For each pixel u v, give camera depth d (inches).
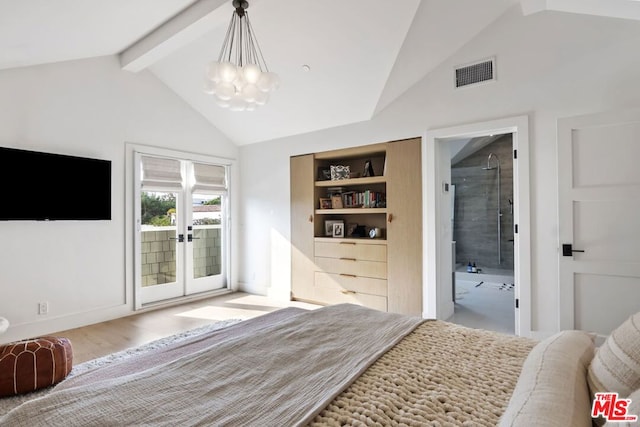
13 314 122.4
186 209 181.8
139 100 160.6
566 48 108.2
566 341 45.1
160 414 36.9
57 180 131.6
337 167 172.9
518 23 116.3
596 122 98.2
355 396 40.3
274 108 167.3
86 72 141.9
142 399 39.9
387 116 148.6
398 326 65.1
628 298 95.3
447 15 112.0
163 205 172.7
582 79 105.6
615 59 100.9
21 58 115.0
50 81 131.5
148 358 56.2
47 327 130.0
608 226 97.8
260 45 132.6
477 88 125.0
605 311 98.2
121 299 152.6
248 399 40.1
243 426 34.7
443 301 143.4
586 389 35.4
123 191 154.3
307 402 38.9
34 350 89.0
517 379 43.9
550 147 111.0
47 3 85.0
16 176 121.3
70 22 100.7
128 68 151.4
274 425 34.6
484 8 113.1
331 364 49.3
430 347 55.4
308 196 177.8
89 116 142.9
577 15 106.3
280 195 189.3
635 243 94.5
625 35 99.5
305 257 178.5
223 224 202.5
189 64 154.1
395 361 50.1
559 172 103.9
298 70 140.3
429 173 136.2
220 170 198.5
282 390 42.1
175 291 177.0
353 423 34.8
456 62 129.7
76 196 136.7
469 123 126.5
